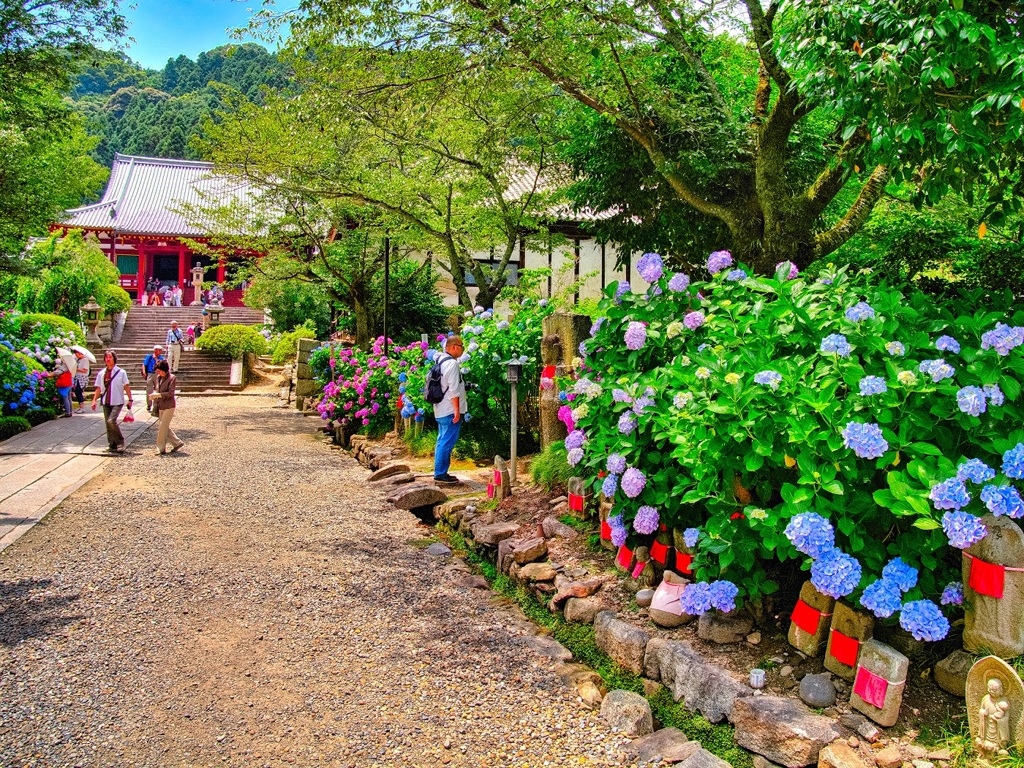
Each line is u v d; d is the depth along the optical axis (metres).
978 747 2.48
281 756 2.90
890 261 6.97
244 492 7.69
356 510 6.84
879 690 2.70
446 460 7.18
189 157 51.84
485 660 3.74
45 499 7.28
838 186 6.43
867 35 3.71
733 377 3.19
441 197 12.76
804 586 3.17
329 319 26.11
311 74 7.57
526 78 8.21
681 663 3.25
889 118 3.61
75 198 19.00
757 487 3.37
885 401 2.99
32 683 3.48
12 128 11.70
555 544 4.79
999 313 3.34
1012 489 2.67
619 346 4.49
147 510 6.88
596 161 9.81
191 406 17.03
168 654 3.81
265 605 4.49
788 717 2.75
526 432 8.37
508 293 13.93
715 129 8.34
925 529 2.90
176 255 41.34
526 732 3.09
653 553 3.97
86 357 16.47
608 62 7.58
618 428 3.92
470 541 5.50
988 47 3.37
